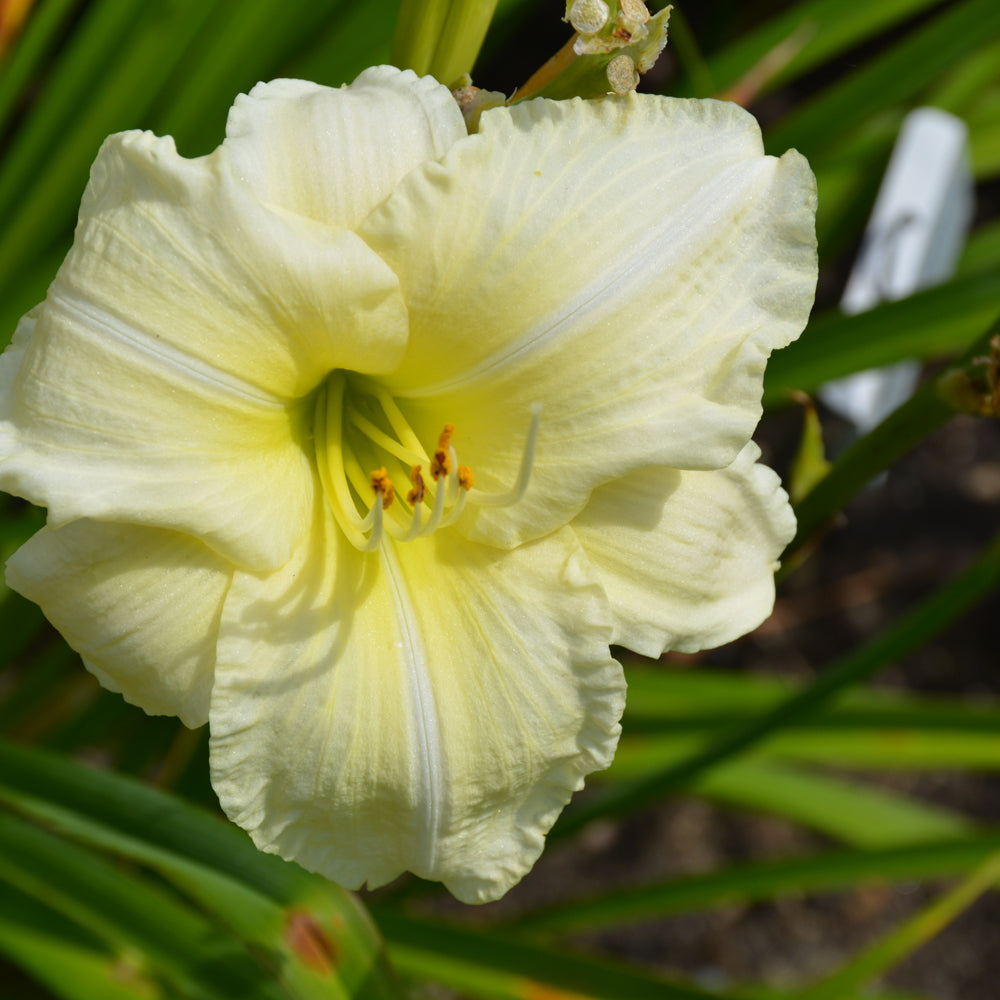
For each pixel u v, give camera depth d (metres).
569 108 0.38
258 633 0.38
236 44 0.53
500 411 0.39
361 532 0.39
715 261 0.38
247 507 0.38
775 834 0.86
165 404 0.37
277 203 0.37
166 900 0.46
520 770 0.39
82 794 0.42
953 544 0.94
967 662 0.91
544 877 0.82
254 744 0.38
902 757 0.63
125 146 0.36
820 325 0.54
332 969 0.41
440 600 0.40
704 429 0.38
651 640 0.40
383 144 0.37
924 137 0.57
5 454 0.37
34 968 0.48
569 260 0.38
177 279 0.37
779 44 0.58
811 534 0.44
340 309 0.37
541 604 0.39
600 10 0.37
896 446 0.42
